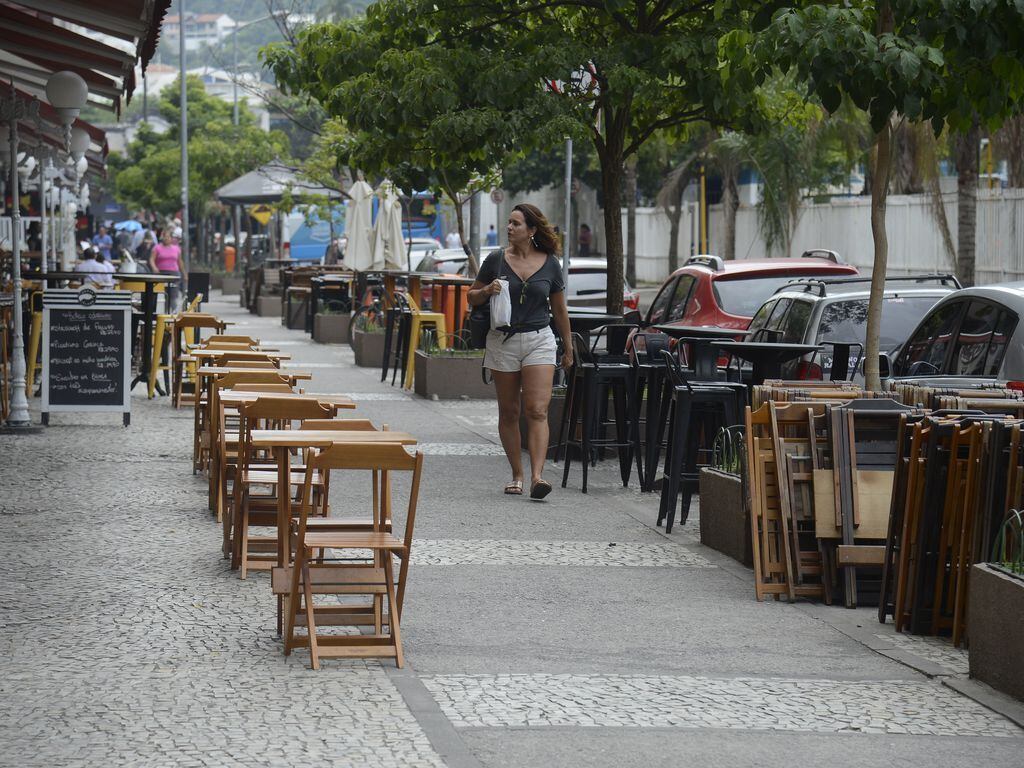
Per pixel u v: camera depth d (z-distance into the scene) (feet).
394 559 59.62
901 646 47.67
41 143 142.41
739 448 60.75
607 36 105.29
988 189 178.70
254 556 56.39
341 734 36.70
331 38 108.06
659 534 66.49
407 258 214.69
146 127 437.17
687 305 106.01
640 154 287.48
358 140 110.22
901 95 63.72
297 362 160.04
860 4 66.90
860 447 54.54
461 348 131.03
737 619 51.06
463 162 102.89
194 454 79.61
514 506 73.10
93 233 364.79
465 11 102.01
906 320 81.25
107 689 40.50
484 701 40.16
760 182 258.16
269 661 43.80
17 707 38.63
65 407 99.40
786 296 88.74
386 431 49.19
